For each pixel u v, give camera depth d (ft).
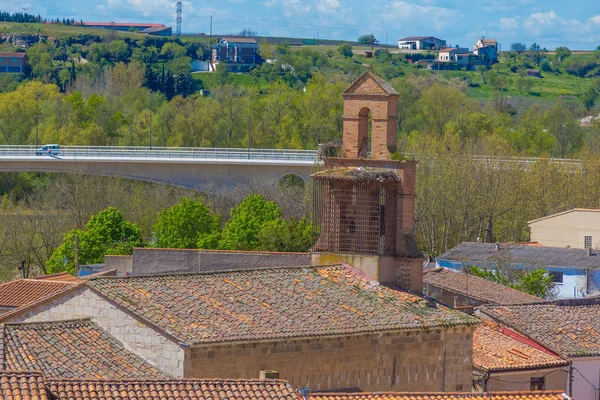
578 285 481.87
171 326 228.02
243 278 256.52
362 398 212.84
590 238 574.97
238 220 525.75
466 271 456.04
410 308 260.83
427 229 627.87
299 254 333.83
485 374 264.52
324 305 252.83
